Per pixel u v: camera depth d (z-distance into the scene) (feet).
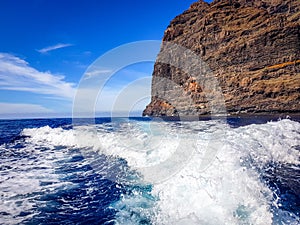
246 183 13.00
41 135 44.55
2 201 13.97
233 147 20.11
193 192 12.89
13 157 26.78
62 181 17.67
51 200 14.12
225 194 11.93
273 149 21.39
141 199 13.85
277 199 11.55
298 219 9.70
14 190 15.80
